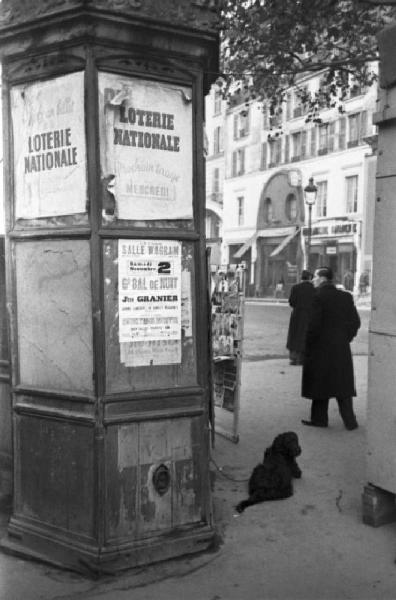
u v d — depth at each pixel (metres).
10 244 3.92
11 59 3.79
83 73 3.50
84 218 3.57
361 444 6.23
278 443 5.13
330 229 41.47
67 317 3.68
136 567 3.64
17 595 3.36
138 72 3.60
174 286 3.79
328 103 11.20
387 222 4.02
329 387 6.65
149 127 3.67
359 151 39.09
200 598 3.34
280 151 46.62
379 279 4.08
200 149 3.86
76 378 3.66
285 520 4.37
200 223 3.88
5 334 4.66
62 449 3.72
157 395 3.71
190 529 3.85
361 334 17.69
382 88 3.97
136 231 3.62
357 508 4.57
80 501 3.65
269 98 10.88
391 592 3.41
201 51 3.78
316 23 8.72
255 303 41.06
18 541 3.91
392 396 4.00
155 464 3.74
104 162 3.54
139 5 3.50
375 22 8.84
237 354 6.23
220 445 6.23
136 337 3.67
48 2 3.49
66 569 3.64
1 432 4.76
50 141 3.68
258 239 49.12
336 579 3.54
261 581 3.52
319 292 6.70
